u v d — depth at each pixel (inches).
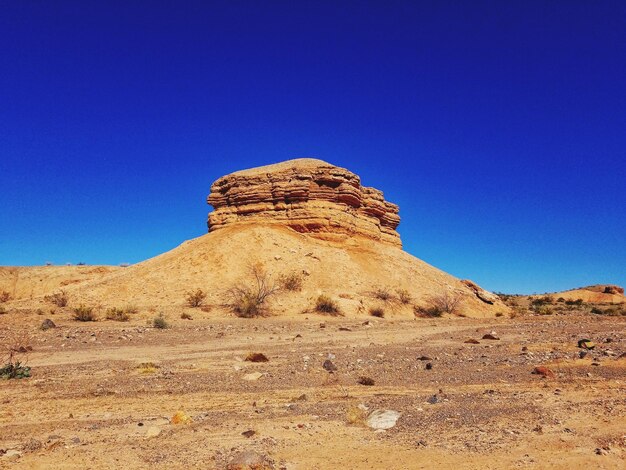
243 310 1129.4
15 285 2440.9
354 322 1037.8
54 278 2522.1
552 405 302.5
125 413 301.3
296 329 858.8
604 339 666.8
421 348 602.9
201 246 1612.9
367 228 1791.3
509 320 1163.3
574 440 236.2
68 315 1077.8
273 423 273.3
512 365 462.3
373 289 1433.3
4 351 571.8
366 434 252.5
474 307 1546.5
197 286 1365.7
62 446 238.7
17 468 210.1
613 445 229.5
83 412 304.0
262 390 361.7
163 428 268.4
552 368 440.1
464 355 536.4
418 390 358.9
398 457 219.3
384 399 327.9
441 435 247.6
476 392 348.5
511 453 220.8
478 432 250.4
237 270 1435.8
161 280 1421.0
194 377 411.5
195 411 304.0
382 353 556.7
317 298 1254.9
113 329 815.7
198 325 908.0
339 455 222.8
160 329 827.4
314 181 1727.4
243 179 1780.3
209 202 1844.2
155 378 407.2
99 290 1371.8
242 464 204.2
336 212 1688.0
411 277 1616.6
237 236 1587.1
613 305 2396.7
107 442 244.5
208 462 214.7
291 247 1551.4
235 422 276.5
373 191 1903.3
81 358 523.2
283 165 1895.9
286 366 465.4
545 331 821.9
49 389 367.9
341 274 1464.1
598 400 315.0
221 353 556.7
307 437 248.2
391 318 1240.2
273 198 1727.4
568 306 2220.7
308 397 338.6
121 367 462.6
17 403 327.0
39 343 642.8
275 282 1370.6
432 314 1362.0
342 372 432.8
